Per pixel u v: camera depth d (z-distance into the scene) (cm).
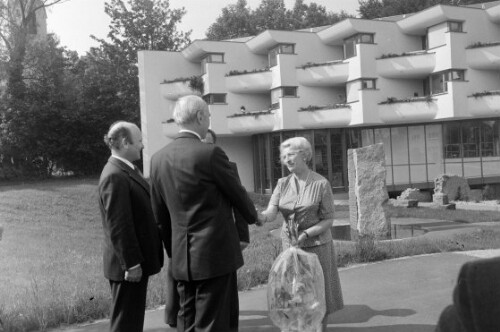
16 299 734
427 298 625
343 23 3359
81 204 2609
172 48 4684
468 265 161
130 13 4584
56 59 4038
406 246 959
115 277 449
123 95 4328
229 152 3762
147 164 3788
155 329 572
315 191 498
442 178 2427
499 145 3247
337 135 3434
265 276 783
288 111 3362
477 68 3200
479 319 153
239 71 3603
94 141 4162
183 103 421
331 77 3403
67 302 649
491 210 1942
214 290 396
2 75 3856
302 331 460
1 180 3772
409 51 3450
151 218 455
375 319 555
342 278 757
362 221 1299
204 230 394
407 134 3384
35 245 1606
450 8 3178
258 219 467
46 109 3894
